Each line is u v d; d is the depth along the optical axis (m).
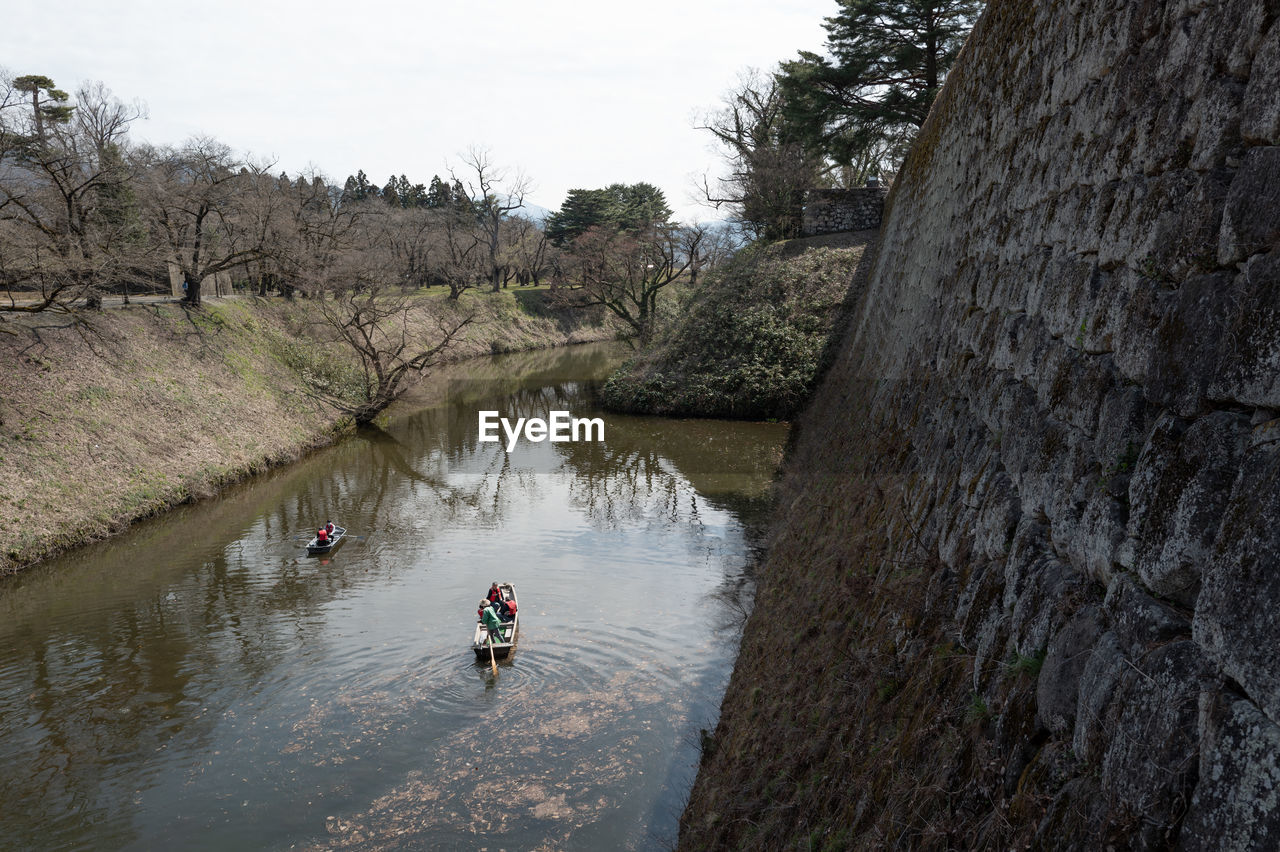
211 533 23.31
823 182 52.16
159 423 27.92
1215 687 2.77
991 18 11.22
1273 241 3.03
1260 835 2.37
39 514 21.25
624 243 53.56
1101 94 5.59
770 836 6.56
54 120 31.58
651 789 10.95
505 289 91.81
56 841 10.35
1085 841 3.17
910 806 4.69
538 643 15.59
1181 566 3.20
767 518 22.62
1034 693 4.07
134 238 34.66
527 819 10.51
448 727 12.80
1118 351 4.33
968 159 11.64
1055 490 4.79
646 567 19.73
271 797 11.15
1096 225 5.19
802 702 7.82
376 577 19.56
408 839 10.24
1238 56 3.58
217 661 15.16
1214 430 3.18
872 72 36.34
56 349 27.12
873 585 7.97
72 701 13.78
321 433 35.84
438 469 31.58
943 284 11.53
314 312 44.75
